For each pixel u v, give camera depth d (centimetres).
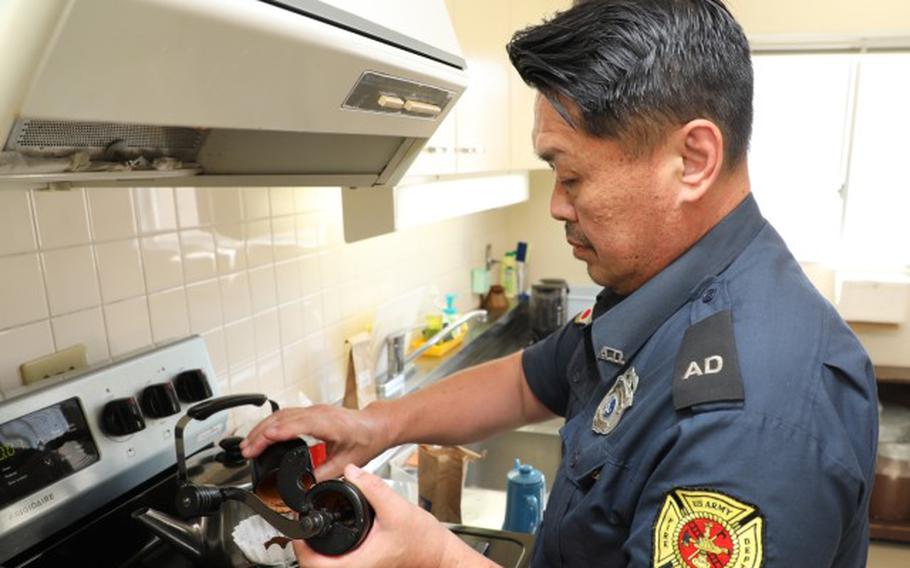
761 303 62
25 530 65
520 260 288
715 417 56
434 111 71
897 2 242
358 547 54
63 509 69
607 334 73
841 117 268
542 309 252
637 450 65
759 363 58
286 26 42
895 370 252
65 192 90
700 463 55
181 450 70
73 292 92
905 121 261
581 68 60
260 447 74
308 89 50
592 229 68
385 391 168
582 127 62
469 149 153
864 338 261
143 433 79
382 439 93
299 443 73
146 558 74
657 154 62
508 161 187
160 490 80
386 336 175
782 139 274
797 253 278
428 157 128
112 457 75
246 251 127
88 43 32
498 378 109
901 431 234
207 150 72
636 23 59
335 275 159
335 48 48
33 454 67
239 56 41
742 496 53
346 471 57
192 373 87
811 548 53
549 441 183
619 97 59
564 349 101
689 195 63
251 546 68
